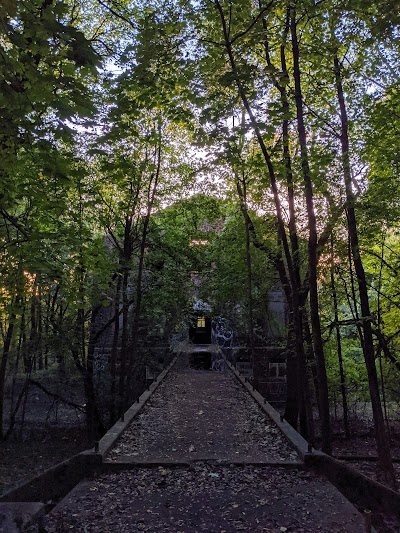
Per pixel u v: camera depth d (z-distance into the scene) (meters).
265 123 9.80
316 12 10.35
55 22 5.28
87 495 6.56
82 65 5.87
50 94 5.72
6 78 5.44
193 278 24.86
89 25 13.88
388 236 13.96
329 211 12.59
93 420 18.34
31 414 22.56
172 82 9.54
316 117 12.99
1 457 16.55
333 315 19.45
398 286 14.20
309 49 12.20
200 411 13.01
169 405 13.91
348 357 20.88
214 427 10.96
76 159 8.08
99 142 8.06
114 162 9.82
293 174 11.17
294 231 12.02
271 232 18.00
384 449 11.52
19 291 9.34
